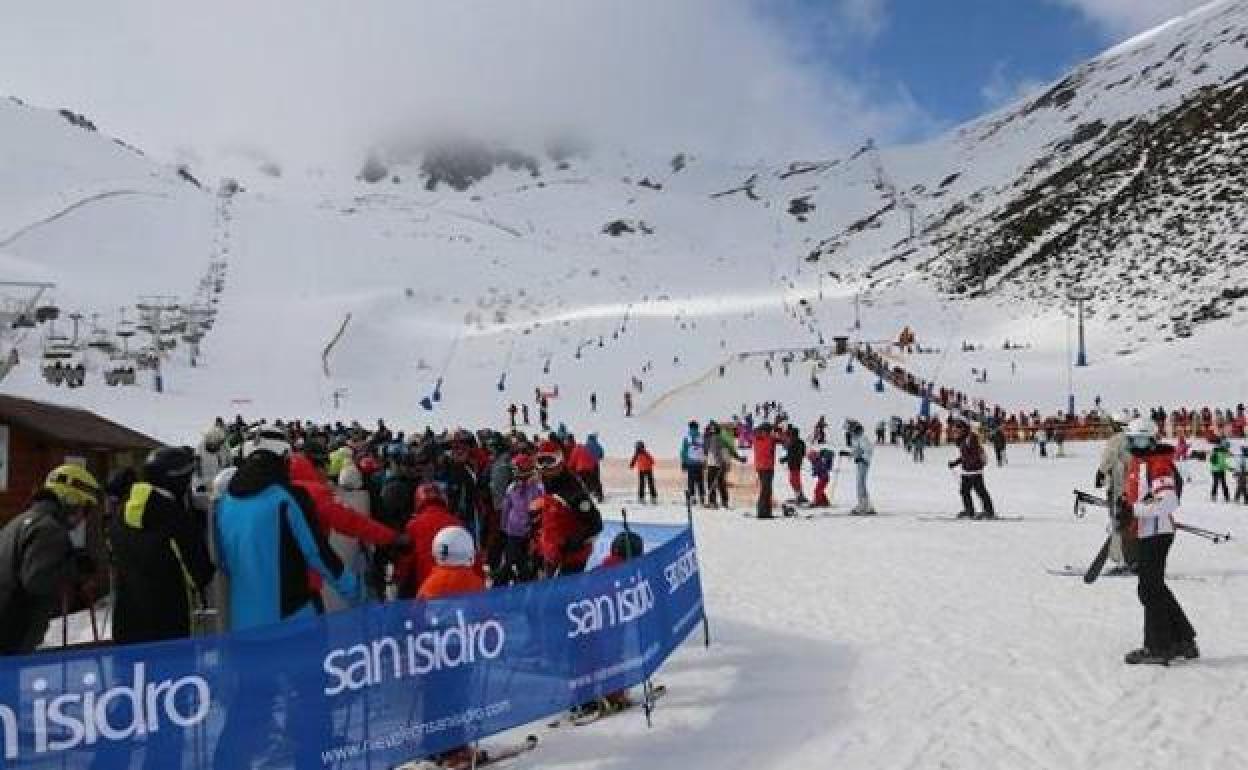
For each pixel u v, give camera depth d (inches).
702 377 2731.3
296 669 203.0
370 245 5231.3
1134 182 5315.0
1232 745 251.3
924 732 266.4
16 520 240.2
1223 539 639.1
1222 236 4133.9
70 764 174.7
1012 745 254.5
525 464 434.3
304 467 292.4
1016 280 4630.9
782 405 2356.1
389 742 218.4
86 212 4699.8
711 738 267.6
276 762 198.8
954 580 498.9
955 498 1011.9
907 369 2856.8
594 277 5595.5
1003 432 1680.6
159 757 183.9
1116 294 3924.7
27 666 171.5
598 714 288.8
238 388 2330.2
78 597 420.5
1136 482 335.3
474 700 237.9
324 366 2935.5
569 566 320.8
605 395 2600.9
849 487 1154.0
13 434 415.5
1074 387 2506.2
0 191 5009.8
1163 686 304.8
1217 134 5324.8
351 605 295.6
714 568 557.0
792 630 394.9
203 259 4448.8
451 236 6097.4
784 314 4335.6
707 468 946.7
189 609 238.1
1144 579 333.4
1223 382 2432.3
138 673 182.5
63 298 3385.8
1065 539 649.6
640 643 293.6
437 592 260.1
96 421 478.3
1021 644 360.8
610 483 1176.2
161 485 238.4
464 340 3563.0
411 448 579.8
